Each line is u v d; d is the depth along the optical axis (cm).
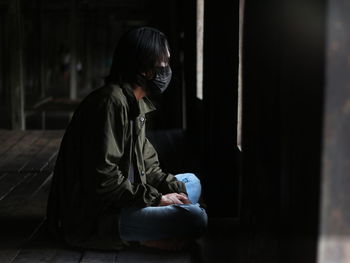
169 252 377
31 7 2097
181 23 1052
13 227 431
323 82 168
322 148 170
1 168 651
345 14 165
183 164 699
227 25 450
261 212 252
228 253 370
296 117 193
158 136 917
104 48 3356
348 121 168
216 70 460
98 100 350
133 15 3133
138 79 357
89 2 2283
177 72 1055
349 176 171
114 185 351
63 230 383
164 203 367
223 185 472
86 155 350
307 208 182
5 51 2048
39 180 595
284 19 208
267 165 239
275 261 224
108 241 371
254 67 265
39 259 366
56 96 2364
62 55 2709
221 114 464
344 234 173
